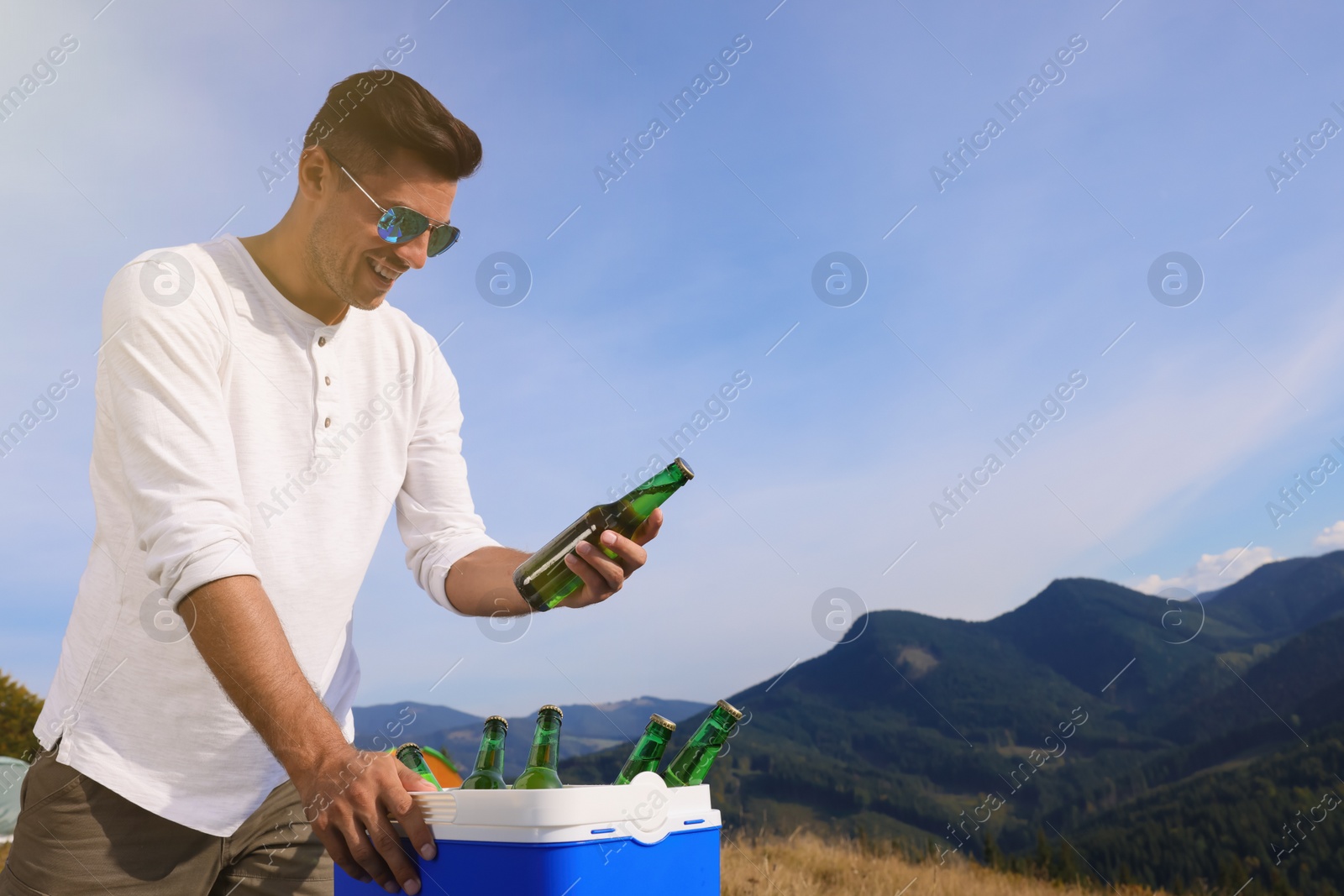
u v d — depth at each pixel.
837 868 7.14
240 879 1.70
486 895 1.10
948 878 7.60
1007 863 9.52
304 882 1.73
